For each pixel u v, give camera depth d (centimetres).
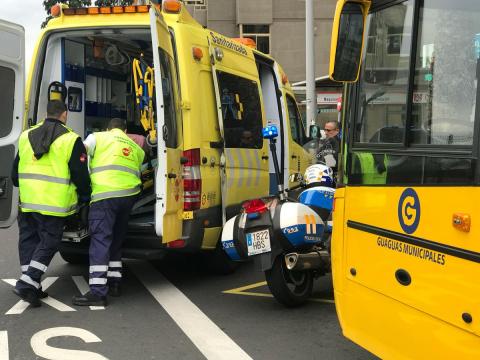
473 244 243
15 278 621
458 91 263
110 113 711
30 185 504
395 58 309
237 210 643
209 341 439
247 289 592
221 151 606
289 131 829
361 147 333
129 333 453
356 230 333
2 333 448
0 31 485
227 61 649
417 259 279
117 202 523
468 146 253
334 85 1852
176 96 544
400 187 293
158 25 507
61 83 620
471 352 244
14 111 507
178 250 565
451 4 272
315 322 486
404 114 298
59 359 398
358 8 332
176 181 532
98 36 605
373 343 317
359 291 330
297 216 487
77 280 618
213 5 2898
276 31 2873
